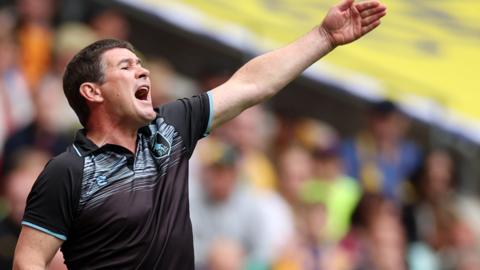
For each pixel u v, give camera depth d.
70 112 30.06
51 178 14.69
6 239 25.34
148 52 34.56
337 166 32.66
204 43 34.81
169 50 34.88
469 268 34.34
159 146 15.38
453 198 37.50
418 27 40.81
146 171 15.09
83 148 14.97
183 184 15.39
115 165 14.91
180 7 33.66
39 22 31.64
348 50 37.22
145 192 14.94
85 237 14.79
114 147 14.98
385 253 31.75
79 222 14.73
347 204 32.28
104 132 15.17
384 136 34.88
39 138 29.38
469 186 38.72
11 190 26.09
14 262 14.79
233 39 34.00
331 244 30.92
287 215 29.94
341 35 16.70
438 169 35.38
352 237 31.69
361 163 34.41
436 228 34.88
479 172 38.75
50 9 32.16
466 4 43.31
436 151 36.25
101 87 15.10
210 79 31.28
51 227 14.63
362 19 16.72
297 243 29.95
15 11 31.47
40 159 27.22
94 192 14.72
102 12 32.59
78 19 32.62
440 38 40.56
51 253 14.72
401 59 38.25
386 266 31.69
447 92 37.91
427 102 37.12
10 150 28.86
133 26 34.16
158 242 14.83
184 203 15.27
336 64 36.28
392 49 38.53
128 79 15.10
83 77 15.14
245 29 34.41
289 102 37.28
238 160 29.95
